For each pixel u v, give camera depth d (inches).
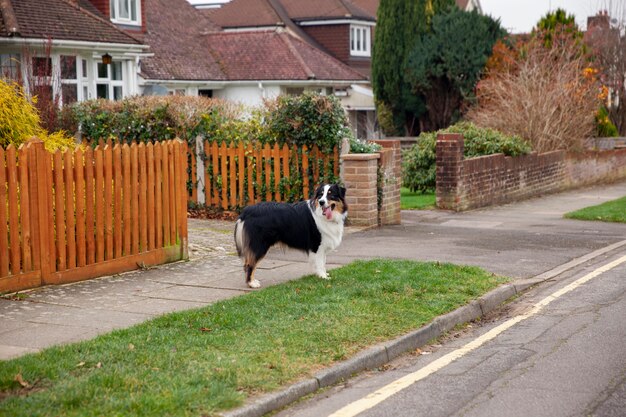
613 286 403.9
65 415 211.0
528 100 1002.1
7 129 417.1
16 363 249.4
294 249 394.6
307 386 248.1
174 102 664.4
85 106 686.5
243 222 384.5
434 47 1384.1
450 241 545.0
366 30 1825.8
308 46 1528.1
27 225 366.0
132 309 336.8
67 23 927.7
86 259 398.3
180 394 226.2
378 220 619.5
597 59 1453.0
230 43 1438.2
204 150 652.7
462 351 297.7
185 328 298.4
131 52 1005.8
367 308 333.4
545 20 1318.9
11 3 889.5
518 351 294.0
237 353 269.4
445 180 748.0
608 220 673.0
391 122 1519.4
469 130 888.9
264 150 628.1
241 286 386.6
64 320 316.5
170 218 448.5
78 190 389.4
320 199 385.4
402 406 237.5
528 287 406.9
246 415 222.5
